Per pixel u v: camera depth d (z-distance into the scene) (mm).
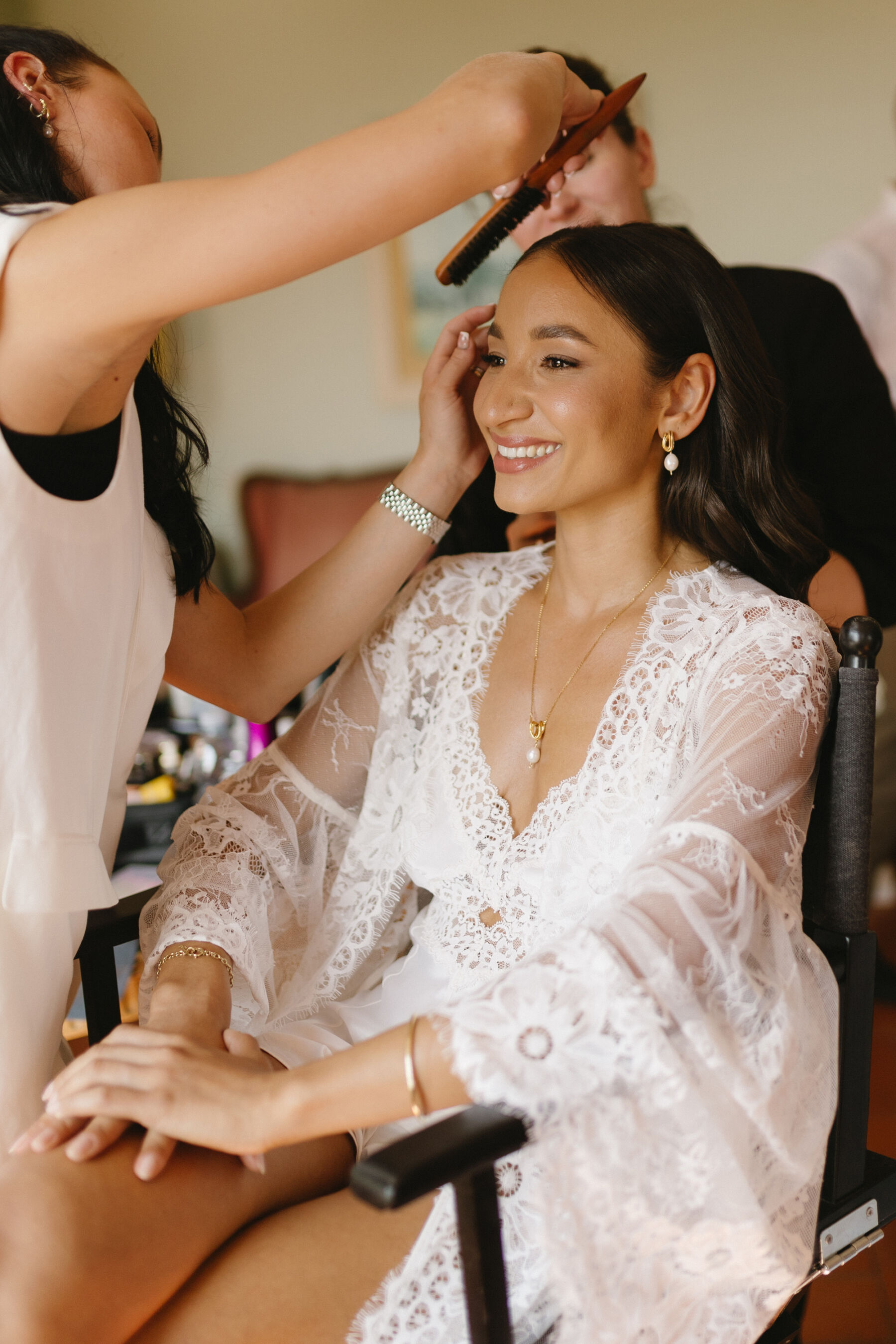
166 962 1193
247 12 3250
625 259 1198
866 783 1091
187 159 3420
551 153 1152
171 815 2463
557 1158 848
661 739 1140
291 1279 976
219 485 3496
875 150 2660
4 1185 921
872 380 1969
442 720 1312
